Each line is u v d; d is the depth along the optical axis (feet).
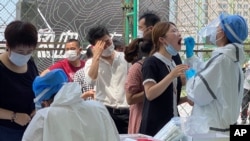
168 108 8.19
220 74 7.55
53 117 5.51
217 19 7.99
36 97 5.99
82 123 5.65
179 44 8.38
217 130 7.59
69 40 13.14
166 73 8.27
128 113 10.75
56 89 5.93
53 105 5.67
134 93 9.04
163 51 8.41
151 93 7.99
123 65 10.96
